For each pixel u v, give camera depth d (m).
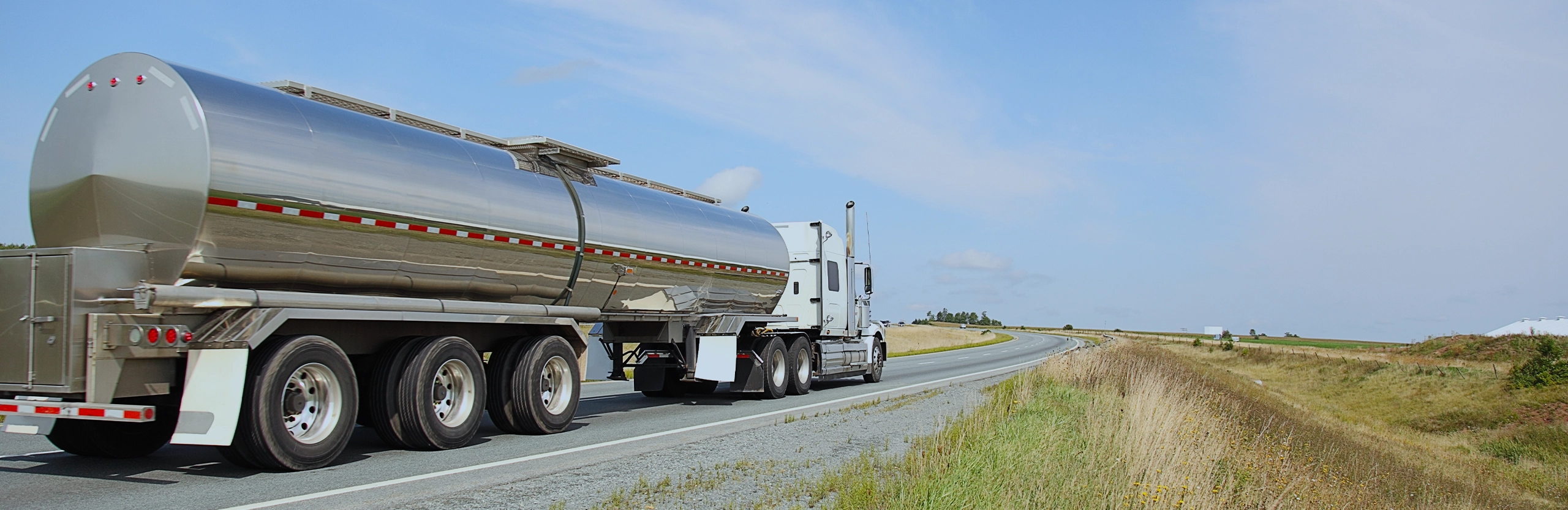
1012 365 29.25
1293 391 45.97
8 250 6.53
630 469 7.14
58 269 6.35
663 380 14.13
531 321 9.67
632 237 11.44
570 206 10.40
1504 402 35.38
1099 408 11.07
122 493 6.00
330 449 7.20
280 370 6.82
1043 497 5.79
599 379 19.84
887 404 13.36
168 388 6.83
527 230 9.57
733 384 14.70
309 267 7.47
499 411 9.44
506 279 9.54
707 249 13.22
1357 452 17.00
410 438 8.05
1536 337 45.88
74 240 7.07
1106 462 6.98
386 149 8.12
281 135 7.18
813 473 7.06
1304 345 77.31
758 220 15.61
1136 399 10.35
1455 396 37.88
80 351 6.30
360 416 8.45
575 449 8.43
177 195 6.64
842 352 18.14
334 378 7.29
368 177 7.79
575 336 10.45
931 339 64.19
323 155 7.44
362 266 7.89
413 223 8.19
